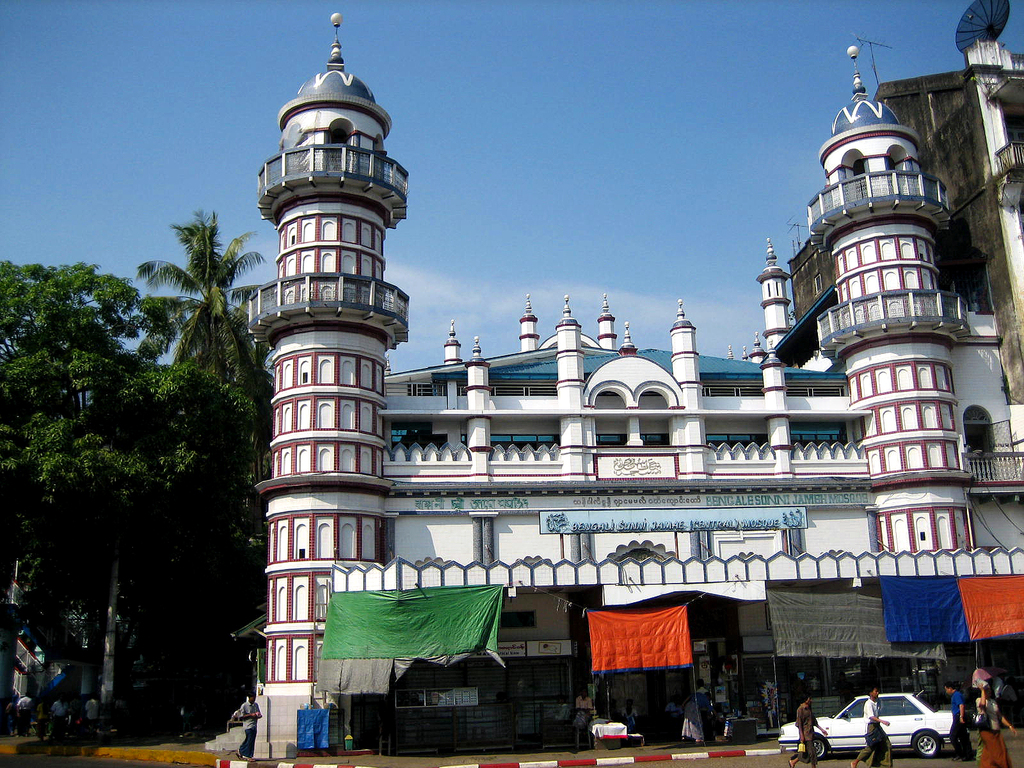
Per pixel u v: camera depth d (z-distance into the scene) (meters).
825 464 40.94
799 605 31.08
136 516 34.84
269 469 47.31
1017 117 47.47
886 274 41.56
